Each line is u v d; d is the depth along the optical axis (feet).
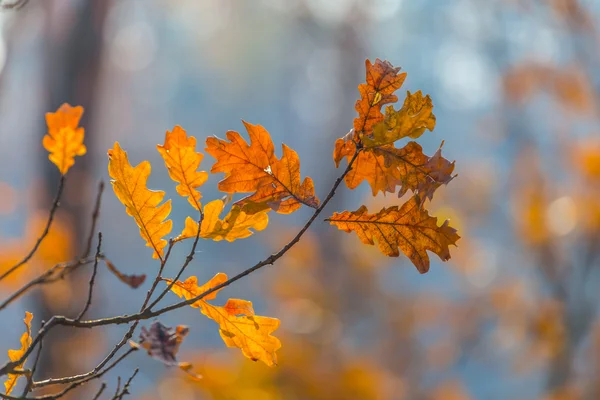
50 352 21.43
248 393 16.26
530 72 29.45
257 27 112.27
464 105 94.94
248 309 3.64
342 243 32.30
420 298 33.73
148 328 3.04
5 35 29.09
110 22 38.37
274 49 114.52
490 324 32.96
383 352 32.94
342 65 73.61
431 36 93.09
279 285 28.96
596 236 26.94
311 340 25.18
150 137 103.86
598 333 27.71
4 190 20.11
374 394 22.27
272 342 3.65
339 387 21.08
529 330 28.40
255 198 3.47
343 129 74.59
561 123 29.55
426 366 33.42
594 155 27.25
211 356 17.88
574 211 26.91
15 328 45.01
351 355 26.16
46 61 36.17
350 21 70.59
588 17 28.12
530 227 27.73
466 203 32.58
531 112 29.86
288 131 119.75
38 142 35.14
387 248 3.55
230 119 128.26
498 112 30.53
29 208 28.76
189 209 78.43
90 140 36.99
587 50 28.60
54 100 35.99
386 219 3.51
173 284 3.50
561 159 28.60
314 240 31.40
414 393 32.27
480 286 32.37
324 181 63.46
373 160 3.51
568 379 27.37
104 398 22.48
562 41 29.27
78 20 36.32
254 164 3.47
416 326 33.24
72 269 3.96
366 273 31.91
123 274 3.68
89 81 36.22
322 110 101.40
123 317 3.34
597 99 28.76
